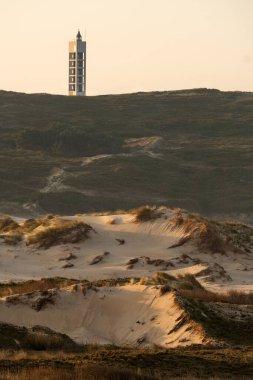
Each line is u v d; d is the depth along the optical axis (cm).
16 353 2797
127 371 2341
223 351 2775
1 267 5897
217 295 3975
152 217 6669
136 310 3388
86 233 6425
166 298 3375
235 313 3322
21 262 6088
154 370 2436
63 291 3591
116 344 3200
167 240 6353
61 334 3200
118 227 6656
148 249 6278
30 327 3238
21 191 14038
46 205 13512
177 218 6569
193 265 5916
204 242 6256
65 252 6184
